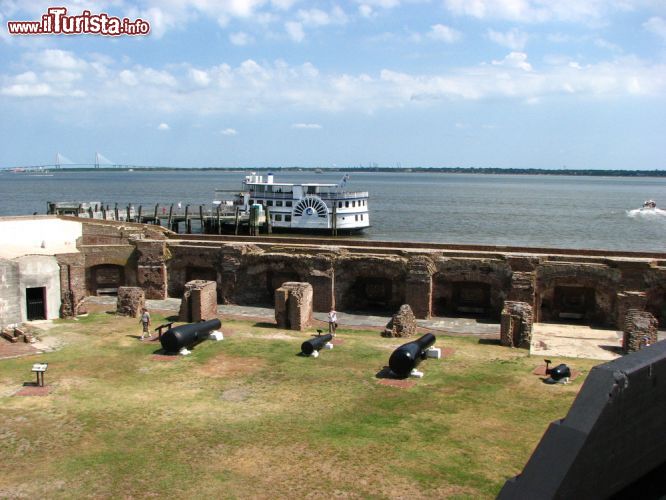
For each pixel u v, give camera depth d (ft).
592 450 19.38
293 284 122.83
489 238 354.95
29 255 123.24
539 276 126.21
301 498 57.26
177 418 75.82
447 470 62.18
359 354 102.68
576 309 127.65
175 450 67.15
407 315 116.16
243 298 144.87
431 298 131.64
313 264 137.28
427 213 515.09
